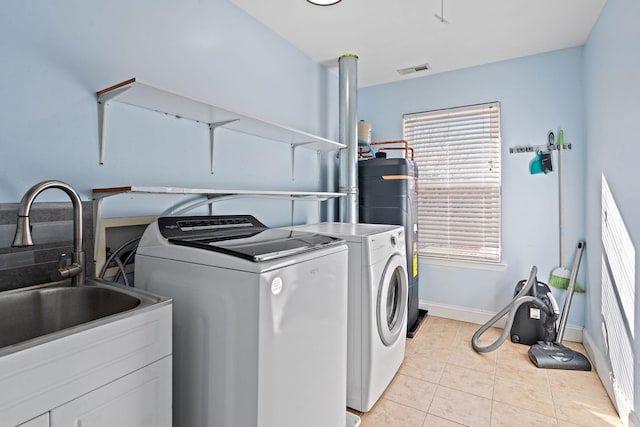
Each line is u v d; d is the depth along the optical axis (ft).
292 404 3.92
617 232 6.16
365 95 11.73
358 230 6.84
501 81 9.66
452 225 10.42
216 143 6.44
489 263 9.84
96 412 2.77
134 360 3.08
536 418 5.84
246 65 7.09
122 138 4.89
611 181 6.50
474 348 8.33
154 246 4.41
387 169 9.36
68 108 4.31
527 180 9.41
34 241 4.01
